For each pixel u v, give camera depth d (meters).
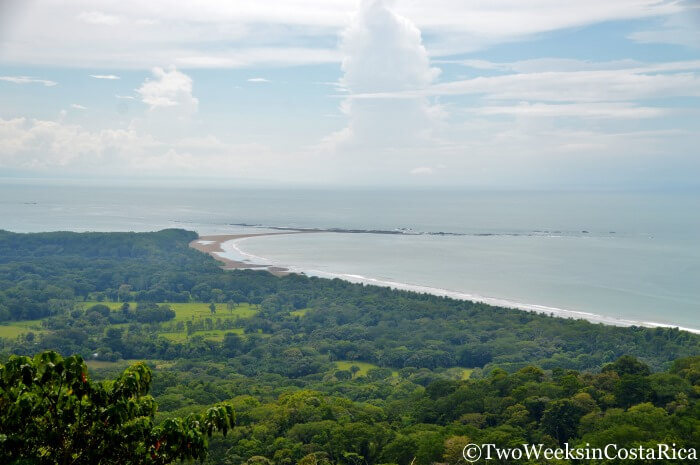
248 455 52.81
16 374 16.88
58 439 17.28
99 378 83.38
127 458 17.81
